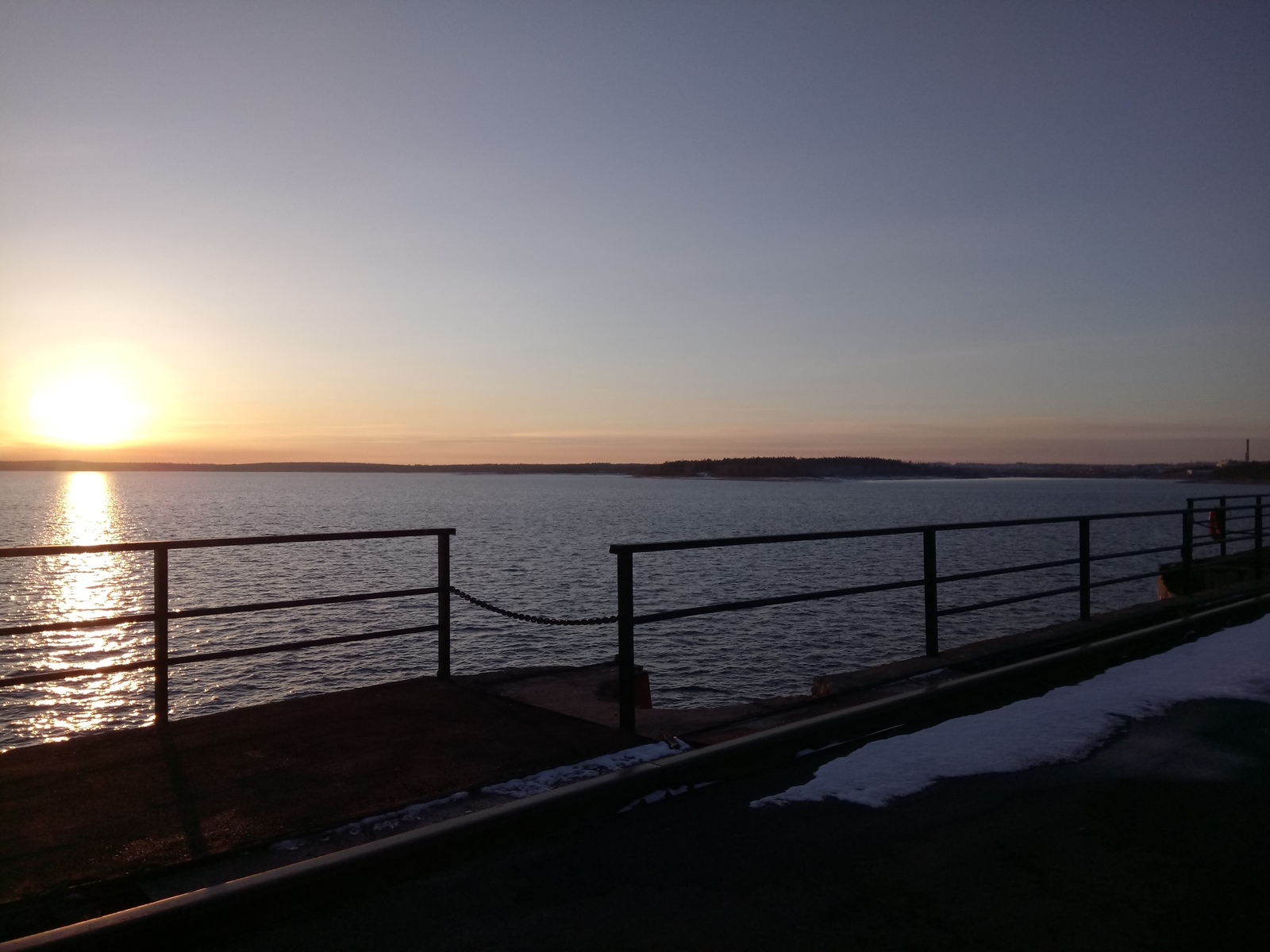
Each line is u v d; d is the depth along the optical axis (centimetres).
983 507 13588
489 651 2675
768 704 646
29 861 381
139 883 365
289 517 9975
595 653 2641
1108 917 341
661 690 2225
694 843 408
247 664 2533
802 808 450
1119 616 969
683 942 323
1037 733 566
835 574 4350
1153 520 10438
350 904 353
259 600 3600
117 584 4256
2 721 2036
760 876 375
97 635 2978
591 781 445
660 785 468
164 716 574
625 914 343
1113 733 568
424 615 3278
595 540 6550
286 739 544
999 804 453
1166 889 365
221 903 326
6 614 3372
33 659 2609
